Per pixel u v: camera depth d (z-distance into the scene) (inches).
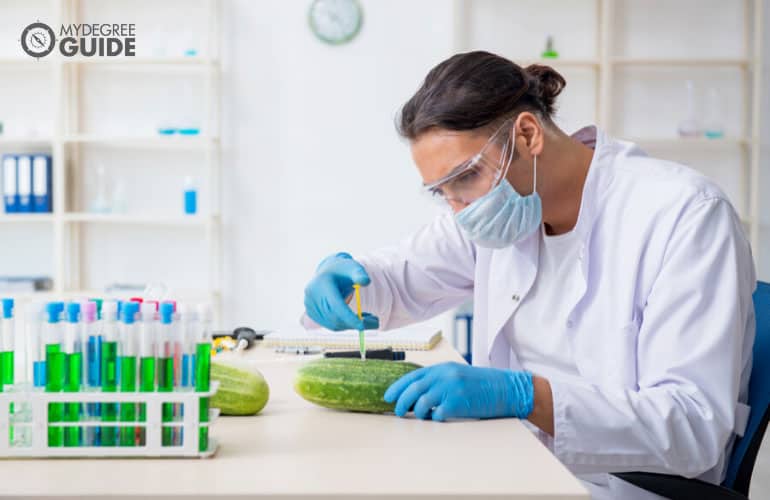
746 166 156.4
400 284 67.6
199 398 35.9
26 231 157.3
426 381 44.1
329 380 45.4
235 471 34.0
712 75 156.9
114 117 156.5
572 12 155.9
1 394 35.7
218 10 154.8
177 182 157.5
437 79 50.6
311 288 55.2
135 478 32.9
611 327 52.9
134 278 158.2
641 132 157.5
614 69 156.6
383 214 157.8
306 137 156.7
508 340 62.2
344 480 32.6
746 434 50.6
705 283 48.1
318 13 154.6
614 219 54.1
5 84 155.5
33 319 36.3
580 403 43.4
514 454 36.8
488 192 51.0
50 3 154.4
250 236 157.8
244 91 156.2
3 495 30.7
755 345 53.2
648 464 43.8
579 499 31.0
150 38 155.3
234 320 158.4
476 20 155.7
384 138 156.9
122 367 36.3
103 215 148.2
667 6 156.8
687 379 46.2
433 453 37.0
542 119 53.6
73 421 36.1
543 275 58.8
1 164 155.0
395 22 155.3
